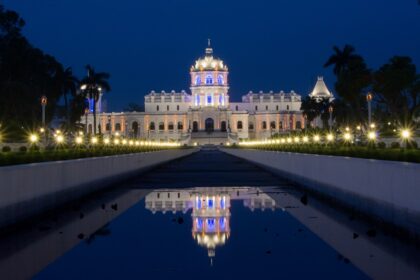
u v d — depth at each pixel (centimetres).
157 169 6806
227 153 14238
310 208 2928
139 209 2916
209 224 2416
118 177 4522
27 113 8000
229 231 2241
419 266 1653
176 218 2592
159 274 1578
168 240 2059
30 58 8488
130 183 4597
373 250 1867
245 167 7081
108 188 4100
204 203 3152
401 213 2045
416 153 2505
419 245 1889
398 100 10044
